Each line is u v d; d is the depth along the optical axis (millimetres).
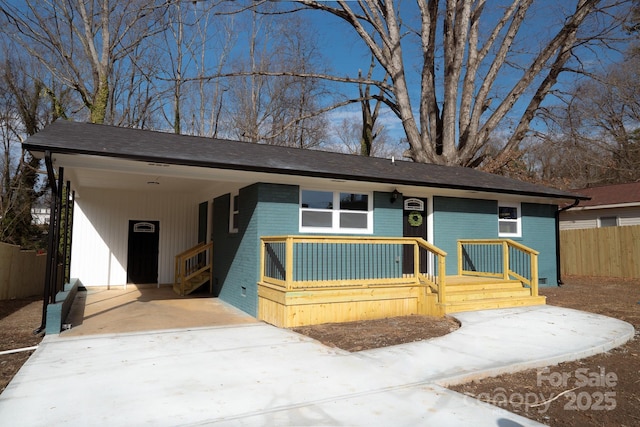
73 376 5070
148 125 30438
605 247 16844
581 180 31047
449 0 19547
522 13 18641
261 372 5234
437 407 4184
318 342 6820
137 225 14438
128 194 14344
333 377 5043
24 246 25938
